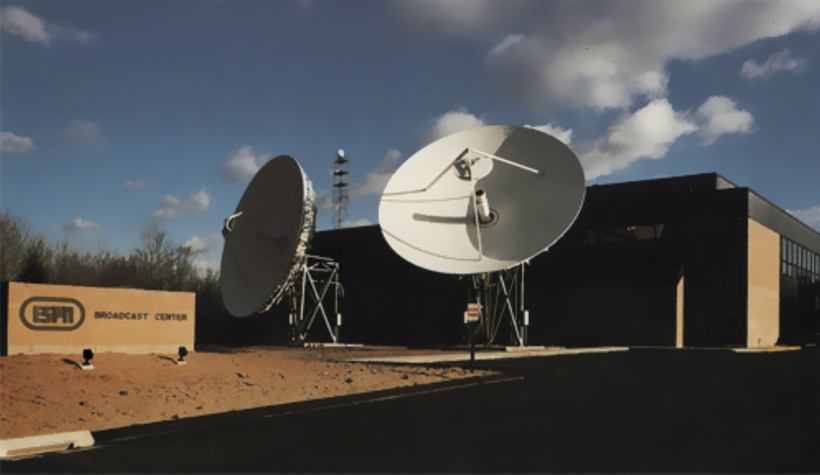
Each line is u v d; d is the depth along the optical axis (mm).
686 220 38688
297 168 29203
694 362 24344
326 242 52719
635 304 39125
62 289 18141
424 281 47531
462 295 45594
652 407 12109
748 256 37000
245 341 54000
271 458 8188
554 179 30016
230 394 13703
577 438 9172
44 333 17594
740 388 15219
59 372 13984
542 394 14133
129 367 15672
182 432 9984
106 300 19234
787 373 19375
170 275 59656
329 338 51312
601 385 15914
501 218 30422
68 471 7734
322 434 9656
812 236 50938
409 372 18922
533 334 42156
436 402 12938
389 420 10812
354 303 50594
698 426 10086
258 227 31250
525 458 7996
